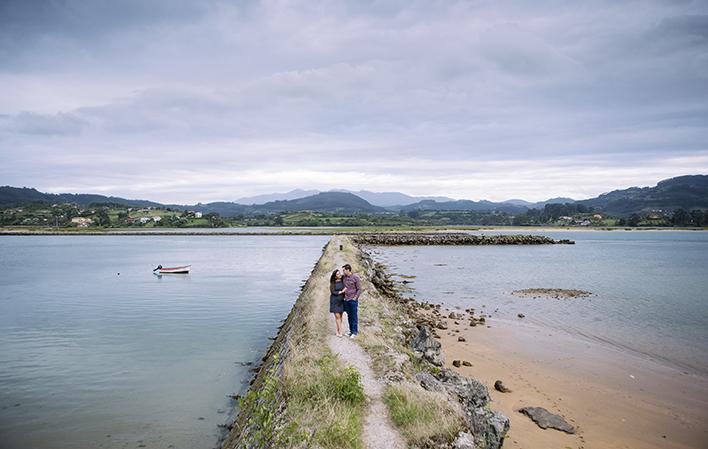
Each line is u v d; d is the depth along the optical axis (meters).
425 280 48.03
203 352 22.69
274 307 34.53
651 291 40.31
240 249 103.19
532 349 21.80
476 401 13.51
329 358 13.59
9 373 19.72
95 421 14.97
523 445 12.40
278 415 10.73
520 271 56.75
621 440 12.98
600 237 171.00
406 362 14.01
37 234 180.25
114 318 30.95
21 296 40.81
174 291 42.91
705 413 14.91
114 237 167.75
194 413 15.56
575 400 15.75
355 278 16.38
